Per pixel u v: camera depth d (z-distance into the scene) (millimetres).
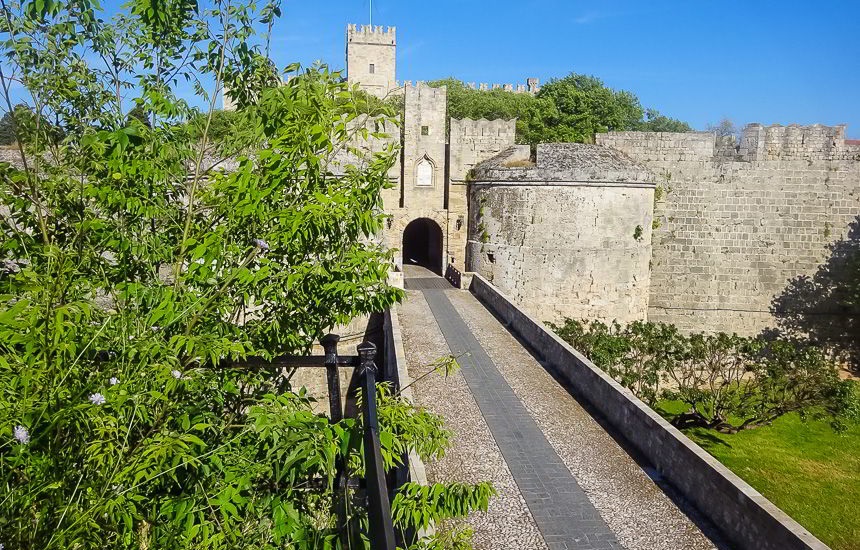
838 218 32344
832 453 22000
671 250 33125
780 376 21172
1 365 3740
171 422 4781
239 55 6512
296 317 5941
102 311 4805
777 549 8406
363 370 4984
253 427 4594
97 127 5789
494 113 63469
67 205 5520
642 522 10125
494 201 31672
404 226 34906
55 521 3783
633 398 13430
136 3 5703
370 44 78000
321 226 5375
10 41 5125
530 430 13820
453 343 20984
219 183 5707
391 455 5242
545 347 19172
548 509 10492
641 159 32656
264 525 4668
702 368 23688
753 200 32562
